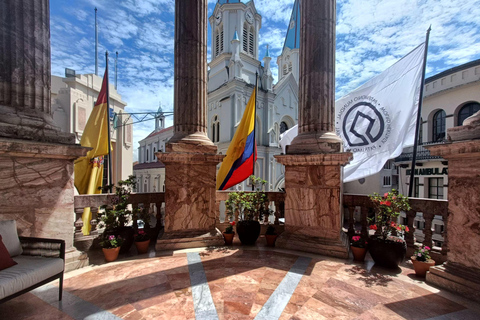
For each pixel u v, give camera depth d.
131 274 3.87
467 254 3.29
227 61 25.22
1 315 2.73
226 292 3.29
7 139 3.43
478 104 13.83
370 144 7.45
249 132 8.84
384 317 2.74
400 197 4.37
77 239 4.76
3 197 3.57
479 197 3.18
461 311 2.88
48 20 4.21
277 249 5.15
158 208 6.02
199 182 5.48
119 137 17.09
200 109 5.71
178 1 5.67
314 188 5.07
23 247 3.26
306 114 5.36
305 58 5.39
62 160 4.09
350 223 5.57
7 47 3.76
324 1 5.28
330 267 4.18
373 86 7.59
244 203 5.68
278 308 2.90
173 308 2.88
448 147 3.38
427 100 16.25
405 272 4.00
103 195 5.08
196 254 4.82
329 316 2.75
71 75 13.80
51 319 2.66
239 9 25.30
